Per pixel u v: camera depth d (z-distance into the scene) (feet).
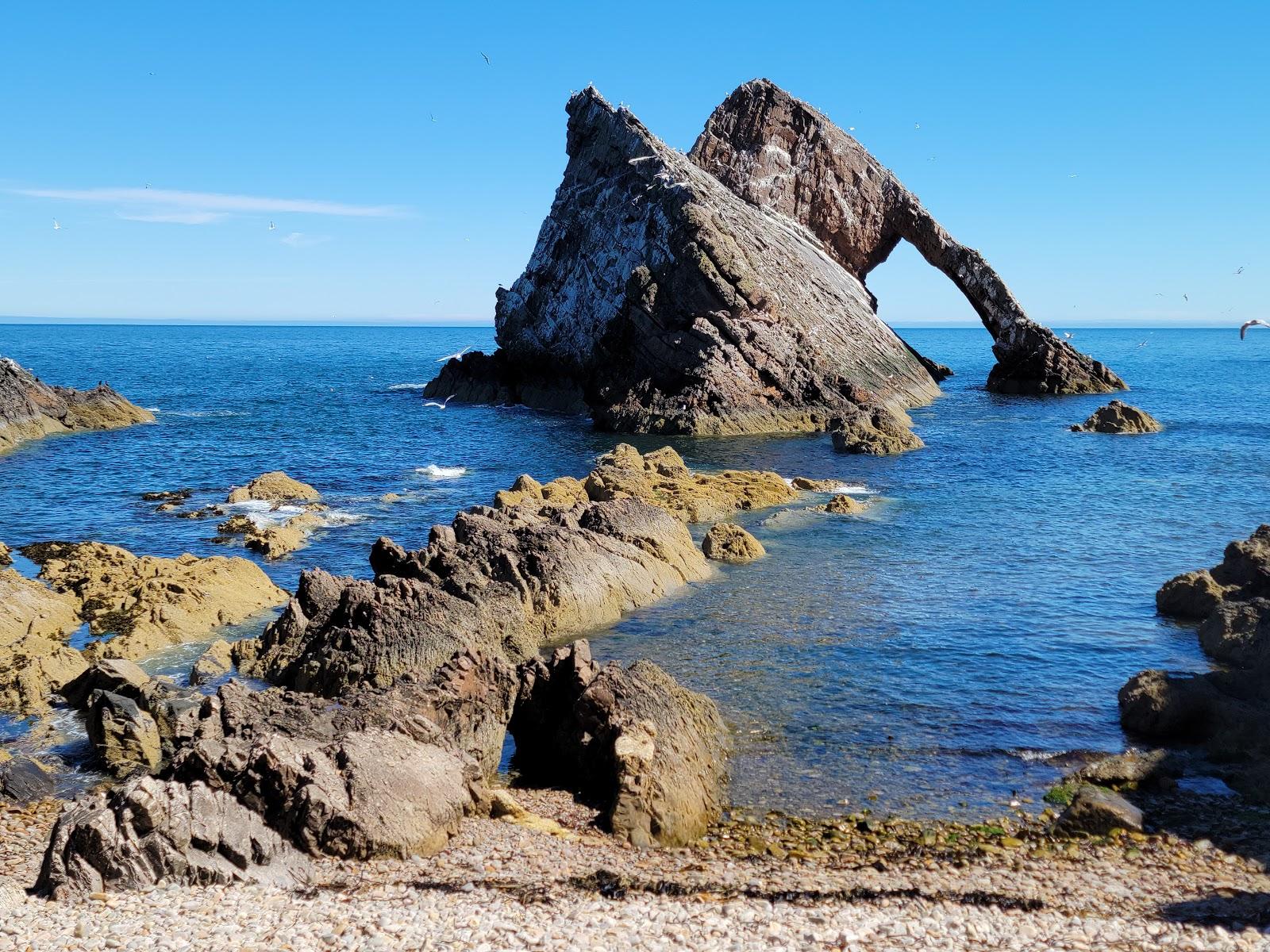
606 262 280.31
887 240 354.54
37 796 62.54
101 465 188.65
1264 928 44.68
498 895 47.62
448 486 169.37
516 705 70.54
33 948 41.24
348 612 81.46
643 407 243.40
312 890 48.37
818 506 149.79
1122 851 54.80
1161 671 74.84
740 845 56.18
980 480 175.22
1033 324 346.95
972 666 84.12
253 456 201.87
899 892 48.60
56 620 91.66
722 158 333.21
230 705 65.05
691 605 101.19
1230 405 306.55
